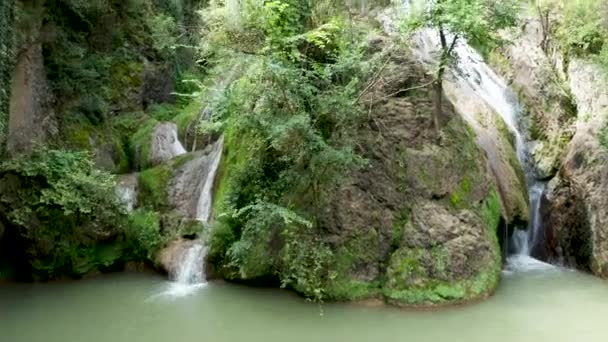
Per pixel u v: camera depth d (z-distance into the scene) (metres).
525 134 15.59
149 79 19.92
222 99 11.73
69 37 16.95
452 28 11.70
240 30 11.62
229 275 12.64
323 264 11.41
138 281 13.08
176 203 14.59
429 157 11.95
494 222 12.34
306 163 11.64
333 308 10.97
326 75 11.46
